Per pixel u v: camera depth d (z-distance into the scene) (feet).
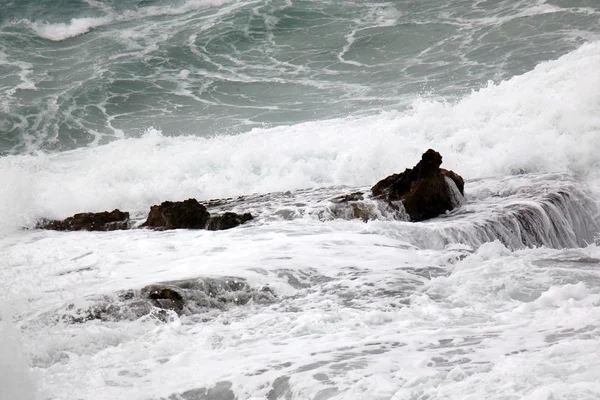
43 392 46.26
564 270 67.46
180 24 259.39
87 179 147.64
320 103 195.11
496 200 109.29
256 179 144.36
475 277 67.41
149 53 241.35
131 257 85.20
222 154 153.99
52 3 277.44
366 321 56.65
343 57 222.89
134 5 276.21
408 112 172.86
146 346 55.31
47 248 92.02
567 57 169.07
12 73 235.40
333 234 89.97
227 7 265.54
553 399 35.17
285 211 106.11
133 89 220.84
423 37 225.35
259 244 85.92
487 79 192.95
